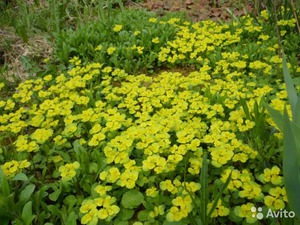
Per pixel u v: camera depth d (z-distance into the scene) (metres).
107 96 0.43
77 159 0.34
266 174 0.29
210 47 0.53
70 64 0.54
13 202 0.28
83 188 0.32
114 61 0.53
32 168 0.36
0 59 0.57
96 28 0.61
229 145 0.32
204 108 0.39
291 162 0.21
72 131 0.37
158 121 0.38
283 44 0.54
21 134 0.42
